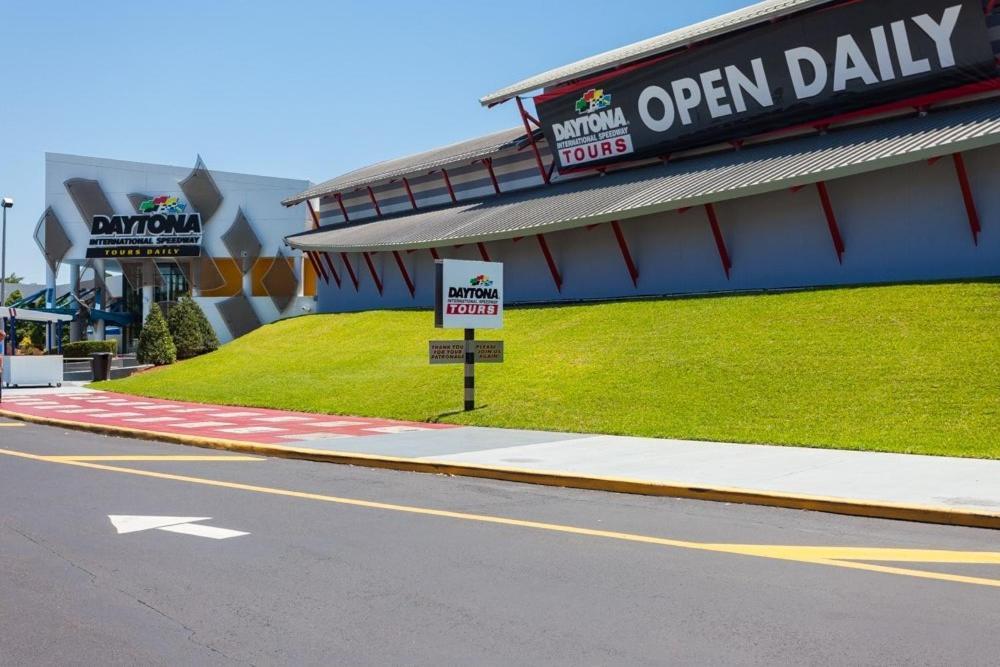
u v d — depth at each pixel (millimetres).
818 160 26750
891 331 21188
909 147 24156
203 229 63500
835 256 27906
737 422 17359
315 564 7574
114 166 63656
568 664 5160
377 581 7012
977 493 10422
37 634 5730
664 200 29109
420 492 11719
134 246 63438
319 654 5352
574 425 18609
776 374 20078
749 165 29641
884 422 16156
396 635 5695
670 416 18453
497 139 44156
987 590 6727
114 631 5793
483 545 8352
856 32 28078
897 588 6789
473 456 14445
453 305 21234
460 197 46000
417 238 38969
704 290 31125
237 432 18984
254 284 63562
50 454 15984
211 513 10031
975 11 25672
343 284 49562
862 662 5168
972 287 22656
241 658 5289
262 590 6750
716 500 10938
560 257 36156
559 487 12148
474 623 5938
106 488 11891
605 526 9328
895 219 26656
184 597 6559
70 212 63938
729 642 5523
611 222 33031
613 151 36281
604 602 6418
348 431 19047
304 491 11758
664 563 7621
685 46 32344
